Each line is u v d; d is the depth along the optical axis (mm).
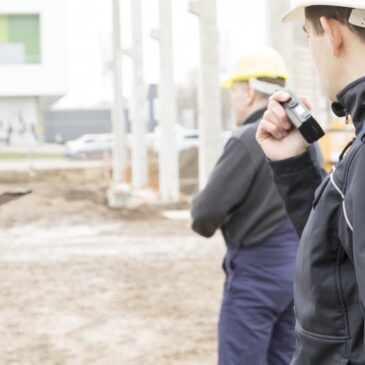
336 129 15008
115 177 34000
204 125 17969
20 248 14750
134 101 28406
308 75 18875
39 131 57531
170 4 22109
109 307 9438
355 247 1946
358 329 2113
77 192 29703
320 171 2812
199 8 17797
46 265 12539
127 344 7812
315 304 2166
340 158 2148
